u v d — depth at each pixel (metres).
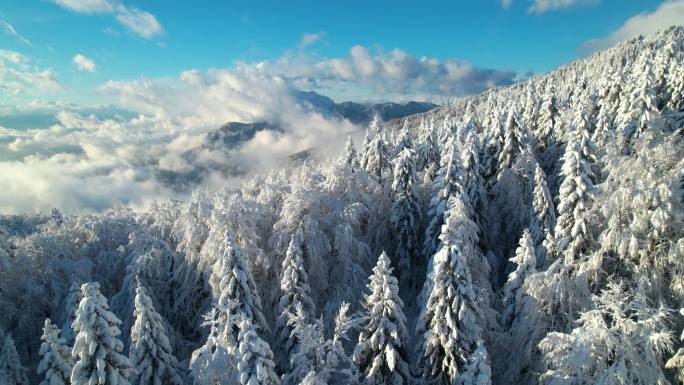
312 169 44.44
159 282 30.45
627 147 27.36
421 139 53.03
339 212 29.95
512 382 20.47
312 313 23.33
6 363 20.39
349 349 27.67
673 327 17.30
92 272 34.34
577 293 19.50
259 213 30.25
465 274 18.44
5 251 30.03
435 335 19.19
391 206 35.25
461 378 16.83
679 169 17.59
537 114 50.44
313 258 27.59
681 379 14.47
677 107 35.94
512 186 34.84
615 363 14.03
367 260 32.03
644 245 18.36
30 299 29.31
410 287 34.78
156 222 36.34
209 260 27.56
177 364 19.92
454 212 22.73
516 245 34.53
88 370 13.99
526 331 19.75
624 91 40.66
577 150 21.30
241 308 20.84
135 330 18.75
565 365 14.96
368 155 42.53
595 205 20.09
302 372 17.12
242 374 14.36
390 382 19.33
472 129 43.16
